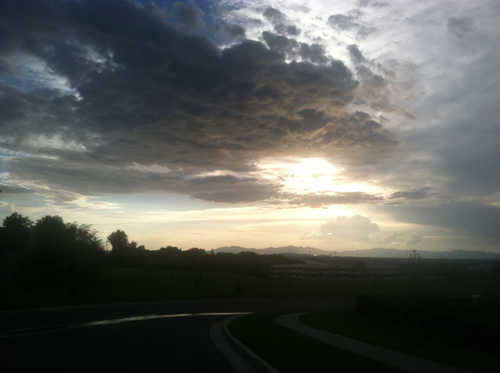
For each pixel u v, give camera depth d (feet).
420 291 64.90
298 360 35.06
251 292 182.29
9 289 134.51
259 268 282.15
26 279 111.65
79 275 132.77
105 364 33.17
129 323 68.03
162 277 223.30
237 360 36.94
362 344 47.32
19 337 48.19
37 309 91.66
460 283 176.45
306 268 265.75
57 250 160.76
